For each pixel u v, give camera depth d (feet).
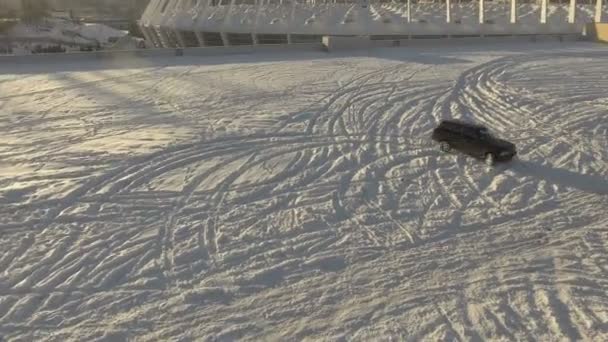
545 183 48.01
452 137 54.60
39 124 65.16
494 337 27.02
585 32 145.89
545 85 86.69
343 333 27.37
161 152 55.06
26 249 35.42
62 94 80.23
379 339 26.89
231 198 44.24
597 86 85.97
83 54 111.24
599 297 30.60
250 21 203.21
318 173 49.90
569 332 27.37
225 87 85.61
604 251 35.94
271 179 48.29
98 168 50.55
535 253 35.73
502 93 81.35
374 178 48.80
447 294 30.89
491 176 49.39
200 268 33.47
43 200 43.19
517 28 176.65
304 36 184.44
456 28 181.37
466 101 76.64
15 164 51.49
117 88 84.58
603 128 64.44
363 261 34.47
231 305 29.71
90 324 27.86
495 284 31.94
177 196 44.47
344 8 216.74
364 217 40.91
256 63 108.58
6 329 27.30
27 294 30.40
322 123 65.72
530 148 57.47
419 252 35.70
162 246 36.14
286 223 39.81
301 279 32.37
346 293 30.96
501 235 38.29
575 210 42.52
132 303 29.73
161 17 249.14
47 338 26.68
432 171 50.55
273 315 28.86
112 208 41.98
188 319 28.40
